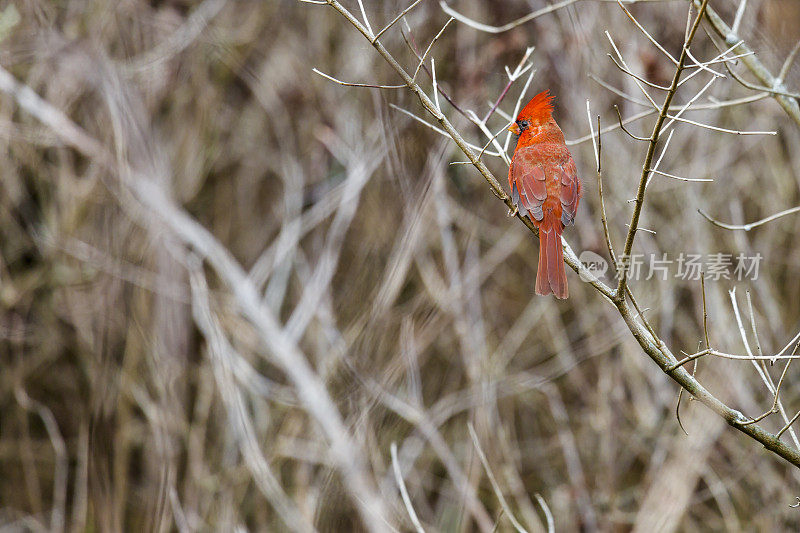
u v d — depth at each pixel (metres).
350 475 10.91
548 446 13.16
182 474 12.14
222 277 12.34
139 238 12.48
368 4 13.12
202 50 14.39
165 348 12.24
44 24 13.02
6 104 13.08
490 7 12.18
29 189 13.59
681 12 11.75
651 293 12.05
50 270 13.30
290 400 11.78
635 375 12.34
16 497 13.68
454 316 12.07
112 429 12.23
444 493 12.25
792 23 10.71
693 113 12.16
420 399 11.70
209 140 14.62
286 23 14.79
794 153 12.71
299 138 14.45
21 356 13.41
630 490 12.56
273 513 12.12
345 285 12.65
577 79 12.03
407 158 11.71
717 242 12.24
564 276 6.39
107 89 12.91
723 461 11.81
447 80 12.12
